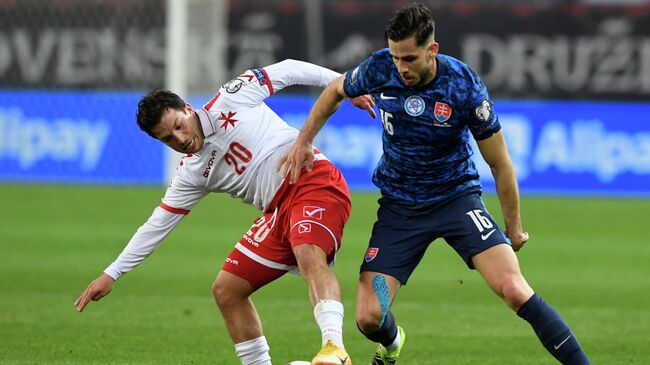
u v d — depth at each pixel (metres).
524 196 52.62
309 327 23.83
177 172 17.59
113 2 56.91
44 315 24.72
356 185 53.25
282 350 21.30
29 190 50.97
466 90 16.22
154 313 25.14
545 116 53.88
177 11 49.03
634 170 53.47
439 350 21.38
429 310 26.20
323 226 16.86
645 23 55.38
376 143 53.31
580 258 35.06
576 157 53.62
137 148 53.88
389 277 17.30
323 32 56.62
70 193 50.16
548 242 38.50
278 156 17.36
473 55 55.91
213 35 54.31
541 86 55.62
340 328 15.64
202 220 43.06
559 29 55.66
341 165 53.31
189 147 16.80
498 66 55.81
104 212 44.19
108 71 56.91
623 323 24.62
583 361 16.02
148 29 56.84
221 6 54.41
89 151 53.97
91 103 54.03
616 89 55.41
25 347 21.02
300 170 17.08
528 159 53.75
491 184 53.19
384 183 17.80
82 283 29.33
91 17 56.88
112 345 21.34
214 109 17.14
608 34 55.50
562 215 46.12
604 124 53.62
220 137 17.08
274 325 24.05
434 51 15.95
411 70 15.79
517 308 16.30
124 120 53.97
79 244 36.12
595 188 53.53
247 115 17.31
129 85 56.97
